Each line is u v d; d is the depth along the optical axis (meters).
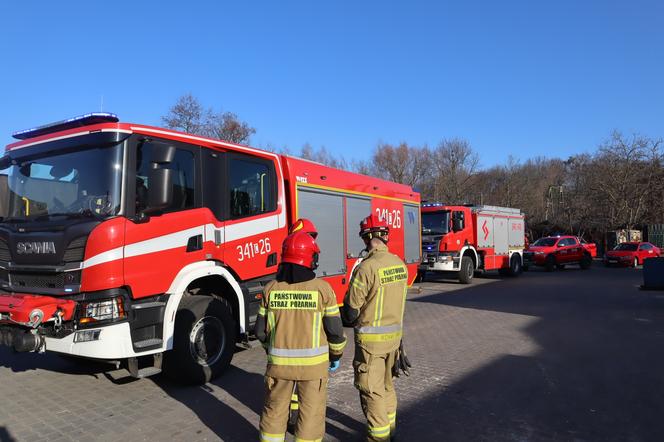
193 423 4.57
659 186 34.72
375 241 4.05
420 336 8.42
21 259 5.20
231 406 5.01
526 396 5.26
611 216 36.66
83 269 4.72
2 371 6.37
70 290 4.74
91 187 4.99
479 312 11.01
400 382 5.78
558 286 16.69
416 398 5.22
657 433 4.27
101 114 5.20
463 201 50.28
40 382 5.86
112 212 4.85
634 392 5.36
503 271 20.75
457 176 50.62
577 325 9.35
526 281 18.69
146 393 5.43
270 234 6.81
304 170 7.73
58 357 7.07
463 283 17.48
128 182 4.97
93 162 5.04
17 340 4.80
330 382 5.84
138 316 4.96
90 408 4.97
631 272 23.56
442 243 16.75
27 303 4.60
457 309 11.47
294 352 3.32
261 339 3.44
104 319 4.73
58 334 4.83
